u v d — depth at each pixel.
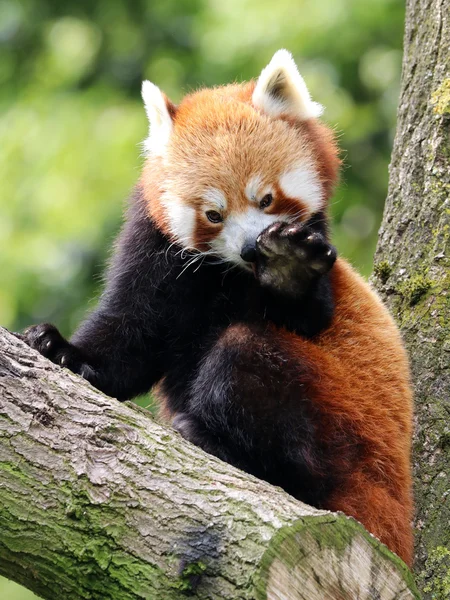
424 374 8.21
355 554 5.18
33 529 5.52
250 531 5.17
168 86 18.73
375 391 7.65
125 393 8.63
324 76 18.22
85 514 5.49
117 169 17.23
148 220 8.63
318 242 7.21
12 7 19.66
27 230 17.34
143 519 5.43
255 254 7.80
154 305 8.54
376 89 18.83
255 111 8.62
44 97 18.64
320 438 7.34
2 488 5.58
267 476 7.45
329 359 7.68
